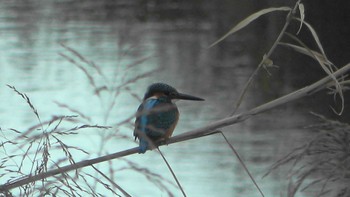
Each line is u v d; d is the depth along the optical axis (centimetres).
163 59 2688
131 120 273
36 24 3794
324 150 277
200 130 317
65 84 2198
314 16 2964
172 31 3516
